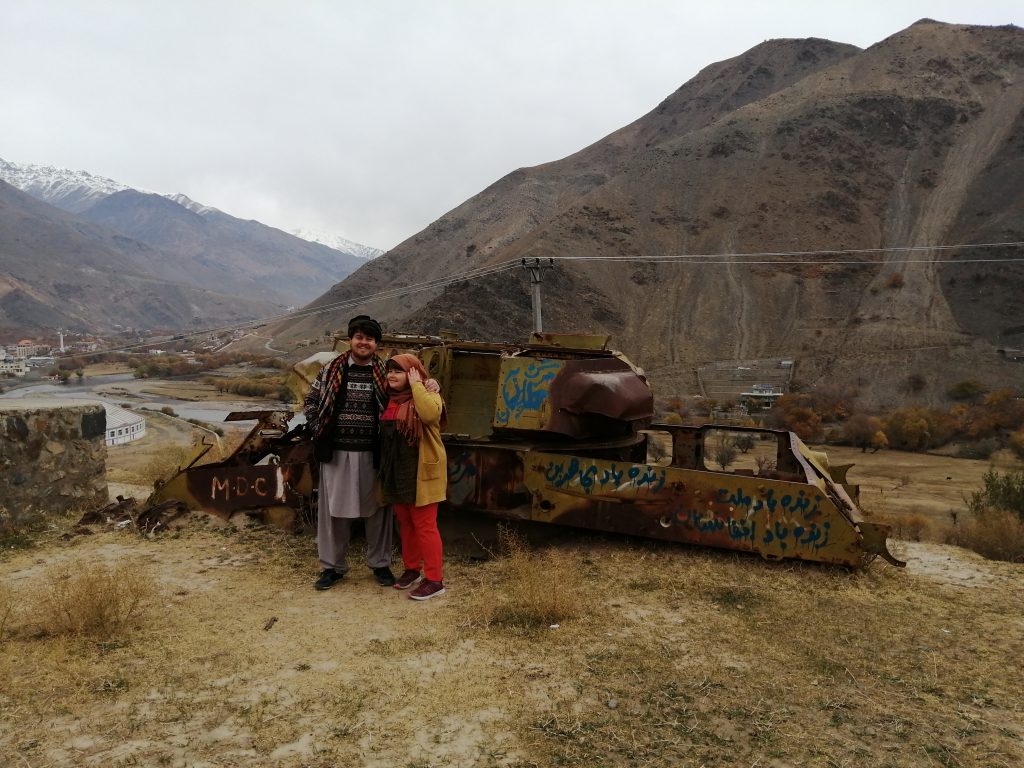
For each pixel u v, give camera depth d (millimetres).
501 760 3035
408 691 3648
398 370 4961
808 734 3250
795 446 7160
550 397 6109
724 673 3863
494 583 5344
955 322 140000
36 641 4176
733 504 5809
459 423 6457
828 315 152750
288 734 3229
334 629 4473
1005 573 6062
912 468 68562
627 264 181750
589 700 3557
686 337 151750
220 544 6297
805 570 5609
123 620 4430
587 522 6031
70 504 7262
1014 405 89312
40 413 6922
